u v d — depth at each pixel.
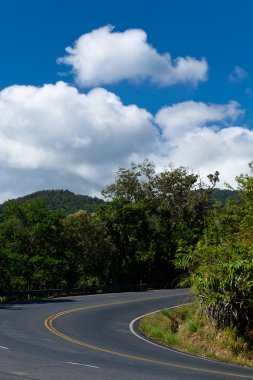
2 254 39.91
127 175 63.56
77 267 49.59
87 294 42.47
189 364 13.80
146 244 53.50
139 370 11.77
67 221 49.56
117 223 52.16
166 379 10.67
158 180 64.94
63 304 30.52
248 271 17.92
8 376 9.93
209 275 18.73
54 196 161.62
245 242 20.47
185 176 64.81
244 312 18.45
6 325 19.48
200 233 54.62
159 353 15.59
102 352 14.51
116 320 23.59
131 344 17.08
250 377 12.17
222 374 12.30
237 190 24.72
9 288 41.06
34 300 34.00
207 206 62.38
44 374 10.38
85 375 10.52
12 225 43.06
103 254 51.62
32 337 16.61
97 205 52.66
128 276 53.09
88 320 22.89
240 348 17.47
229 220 23.30
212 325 19.08
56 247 45.44
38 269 43.09
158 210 58.81
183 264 20.81
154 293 42.19
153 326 21.75
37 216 44.03
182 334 19.92
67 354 13.58
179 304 31.73
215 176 63.44
